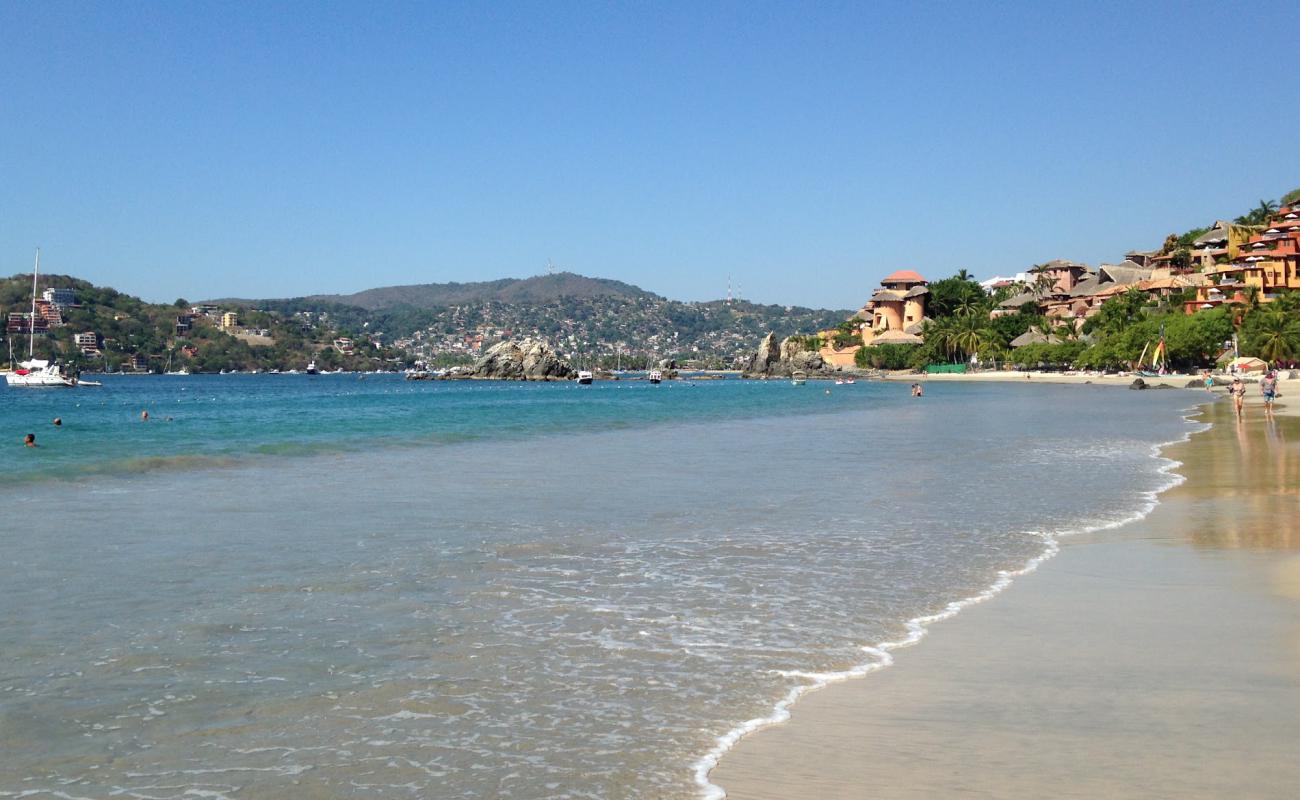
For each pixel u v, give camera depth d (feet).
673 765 22.45
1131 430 147.43
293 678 28.63
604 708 26.25
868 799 20.56
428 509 65.00
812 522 59.31
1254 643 32.19
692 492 74.43
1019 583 42.06
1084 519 60.23
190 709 26.00
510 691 27.58
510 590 40.55
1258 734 23.93
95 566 45.11
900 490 75.36
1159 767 21.99
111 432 152.87
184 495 72.33
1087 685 27.94
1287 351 364.58
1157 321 453.17
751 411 236.22
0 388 505.66
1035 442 125.08
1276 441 119.96
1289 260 430.20
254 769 22.21
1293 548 49.65
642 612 36.86
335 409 261.03
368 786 21.34
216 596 39.11
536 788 21.25
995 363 626.23
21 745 23.47
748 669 29.71
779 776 21.81
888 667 29.89
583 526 57.72
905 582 42.32
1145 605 37.86
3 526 57.11
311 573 43.78
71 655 30.78
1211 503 66.69
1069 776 21.56
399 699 26.86
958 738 23.97
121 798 20.66
